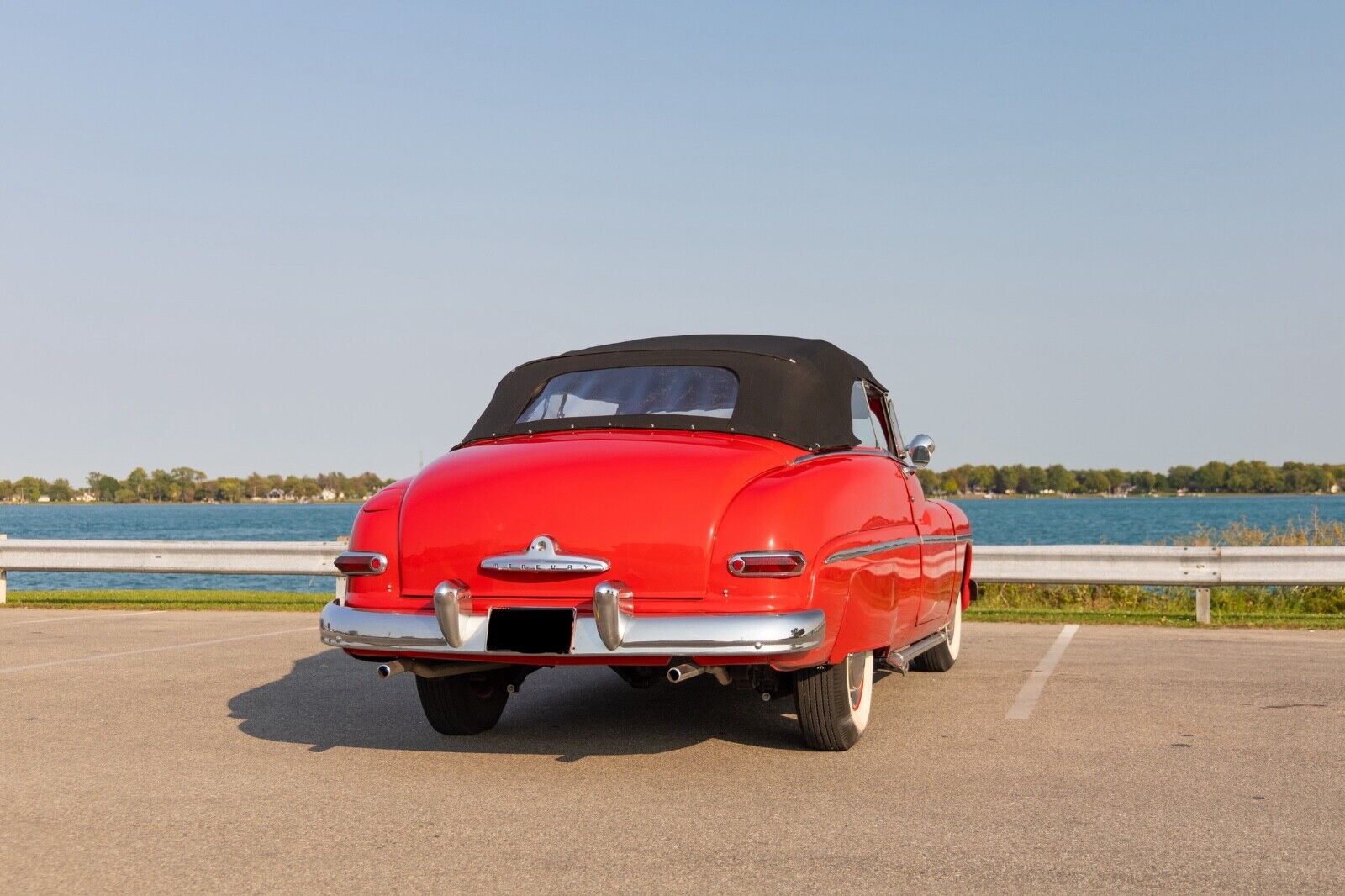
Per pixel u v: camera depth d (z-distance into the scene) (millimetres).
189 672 7586
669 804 4320
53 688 6992
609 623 4363
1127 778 4648
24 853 3740
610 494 4555
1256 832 3900
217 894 3355
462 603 4602
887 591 5238
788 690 5223
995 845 3775
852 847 3760
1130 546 10648
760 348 5527
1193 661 7887
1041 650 8570
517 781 4691
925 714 6066
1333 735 5457
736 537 4438
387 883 3441
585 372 5473
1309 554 10281
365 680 7277
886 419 6566
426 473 4996
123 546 12406
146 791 4531
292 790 4547
